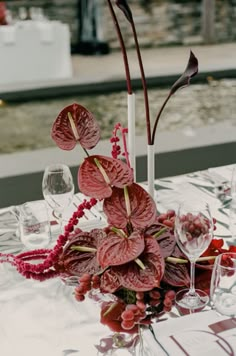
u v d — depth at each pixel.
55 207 1.57
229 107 5.77
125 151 1.36
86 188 1.21
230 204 1.64
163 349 1.07
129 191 1.20
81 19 8.55
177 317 1.18
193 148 2.93
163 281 1.22
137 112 5.55
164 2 9.00
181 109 5.68
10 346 1.14
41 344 1.14
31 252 1.46
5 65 5.77
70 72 6.10
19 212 1.68
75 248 1.28
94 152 2.99
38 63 5.91
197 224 1.16
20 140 5.09
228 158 3.06
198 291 1.27
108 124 5.43
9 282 1.35
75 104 1.27
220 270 1.19
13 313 1.24
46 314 1.23
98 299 1.26
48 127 5.39
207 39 9.45
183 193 1.83
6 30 5.66
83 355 1.10
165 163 2.88
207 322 1.14
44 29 5.82
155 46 9.17
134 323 1.17
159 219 1.36
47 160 2.84
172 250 1.24
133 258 1.14
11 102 5.74
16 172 2.65
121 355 1.09
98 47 8.34
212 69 6.32
